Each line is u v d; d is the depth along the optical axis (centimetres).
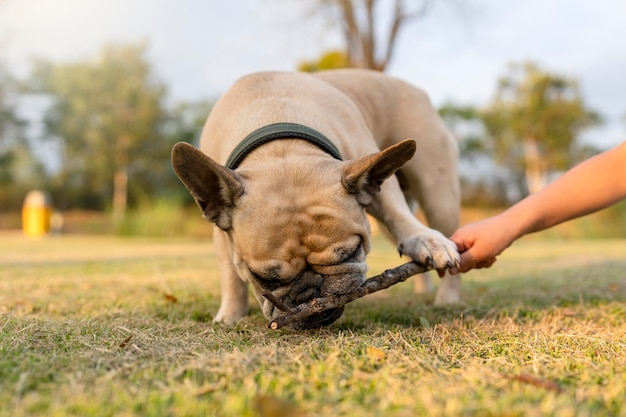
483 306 89
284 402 36
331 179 69
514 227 68
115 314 79
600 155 68
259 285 67
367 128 94
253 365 46
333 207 66
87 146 804
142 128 775
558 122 711
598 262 192
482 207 701
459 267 71
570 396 40
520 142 725
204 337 61
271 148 74
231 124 83
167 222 510
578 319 75
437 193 100
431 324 72
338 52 482
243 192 67
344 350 52
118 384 41
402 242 73
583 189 67
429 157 100
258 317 79
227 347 55
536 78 712
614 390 40
